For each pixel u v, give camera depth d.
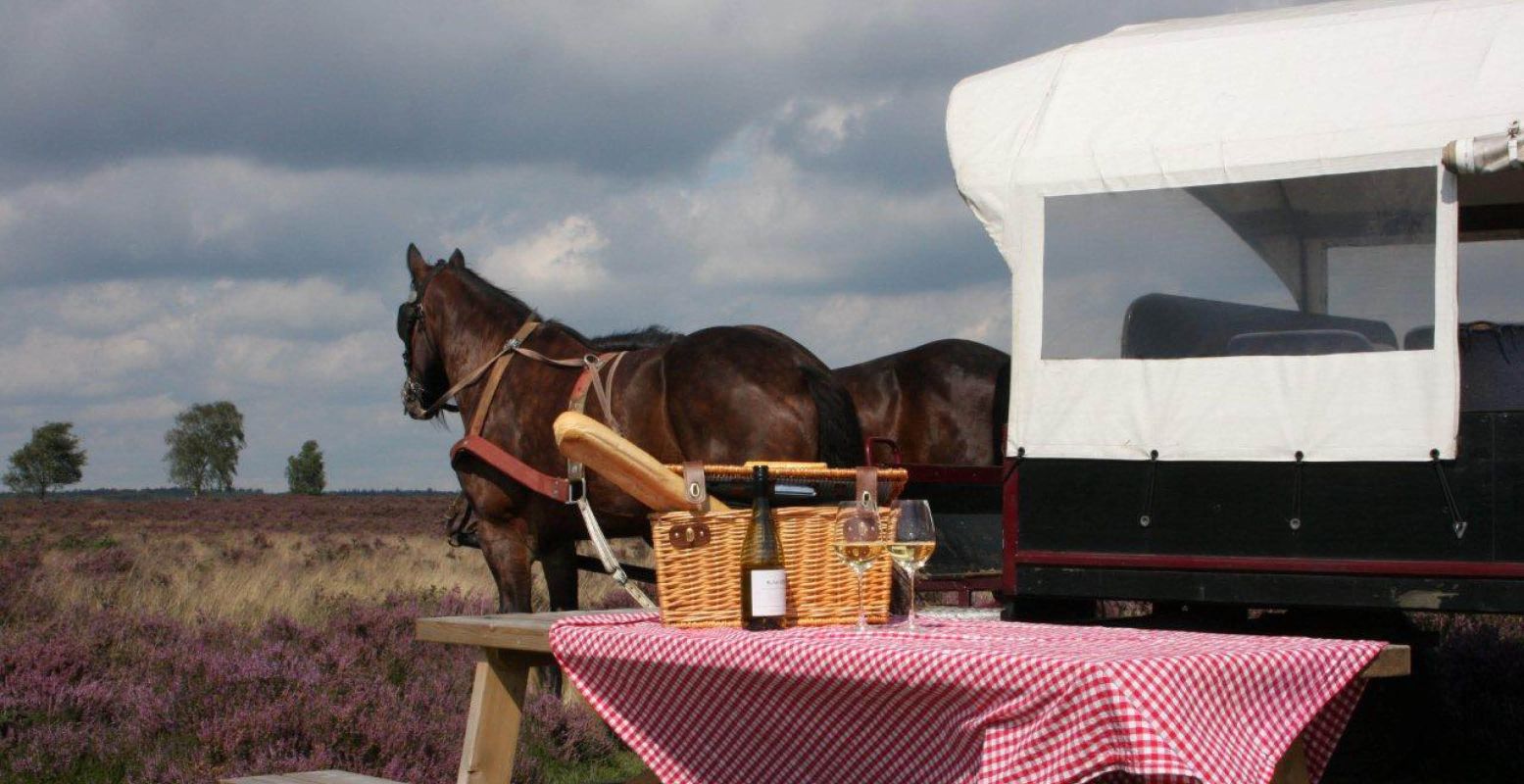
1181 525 5.31
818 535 3.71
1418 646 6.14
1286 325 5.18
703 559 3.69
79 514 43.00
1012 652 2.95
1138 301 5.46
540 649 3.94
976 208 5.86
